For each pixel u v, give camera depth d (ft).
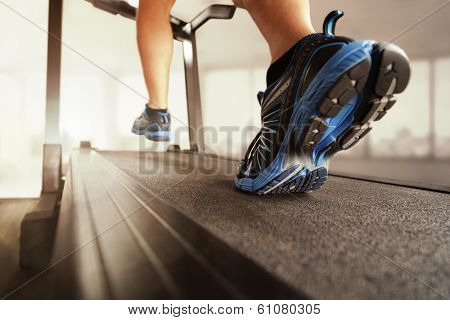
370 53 1.61
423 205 2.46
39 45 6.06
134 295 0.93
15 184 4.98
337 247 1.35
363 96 1.80
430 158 3.66
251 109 6.88
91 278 1.04
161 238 1.33
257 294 0.92
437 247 1.42
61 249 1.24
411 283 1.05
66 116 6.32
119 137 6.84
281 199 2.36
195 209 1.86
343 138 2.06
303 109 1.85
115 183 2.58
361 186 3.45
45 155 5.15
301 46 1.86
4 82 5.87
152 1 4.01
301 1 2.02
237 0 2.57
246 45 6.68
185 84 8.32
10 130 5.76
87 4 6.38
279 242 1.36
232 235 1.42
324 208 2.12
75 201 1.94
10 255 2.41
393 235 1.58
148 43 4.27
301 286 0.98
